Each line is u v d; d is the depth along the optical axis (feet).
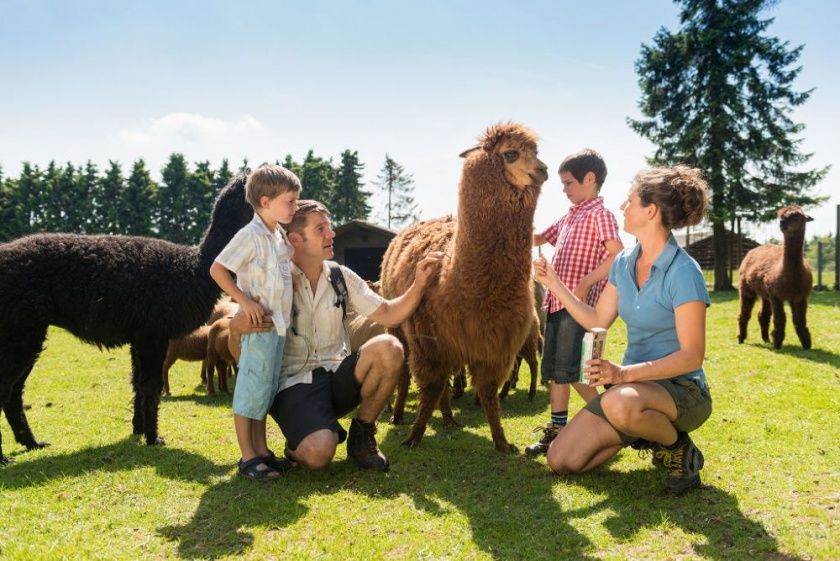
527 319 13.23
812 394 18.43
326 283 12.41
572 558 8.36
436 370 14.12
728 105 77.05
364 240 81.20
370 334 19.94
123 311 14.60
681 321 10.10
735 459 12.44
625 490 10.90
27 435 14.98
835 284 63.10
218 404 20.56
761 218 75.31
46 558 8.32
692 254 94.32
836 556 8.20
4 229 164.25
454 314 12.98
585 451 11.33
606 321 11.78
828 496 10.35
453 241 13.62
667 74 82.58
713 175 76.02
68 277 14.14
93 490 11.22
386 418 17.99
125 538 9.12
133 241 15.37
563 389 13.89
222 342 22.41
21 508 10.29
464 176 12.72
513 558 8.38
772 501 10.14
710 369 23.27
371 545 8.77
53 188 167.22
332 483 11.45
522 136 12.39
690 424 10.55
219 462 13.14
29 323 13.71
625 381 9.79
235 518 9.80
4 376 13.64
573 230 14.01
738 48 76.74
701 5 81.30
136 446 14.61
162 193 165.48
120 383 24.95
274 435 15.37
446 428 16.48
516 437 15.35
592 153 14.07
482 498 10.69
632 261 11.18
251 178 11.44
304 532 9.26
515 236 12.58
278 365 11.62
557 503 10.34
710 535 8.95
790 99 77.30
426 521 9.65
